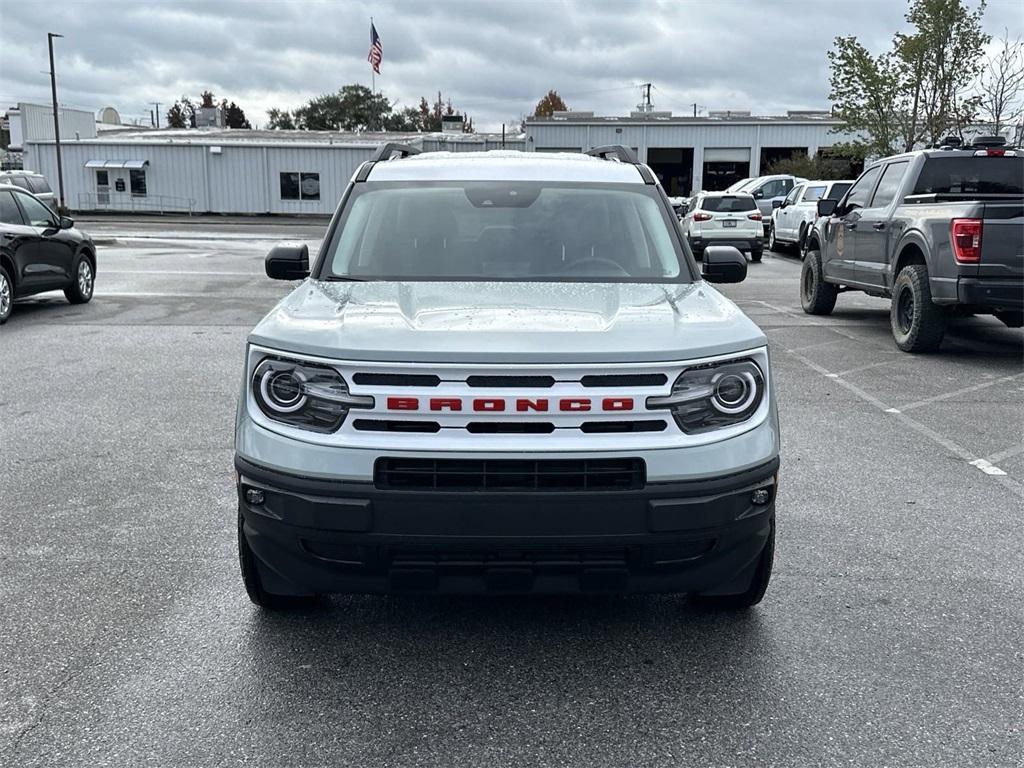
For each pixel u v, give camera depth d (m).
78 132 60.06
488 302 3.65
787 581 4.12
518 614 3.79
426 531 2.99
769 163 47.81
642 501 3.01
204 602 3.88
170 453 6.01
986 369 8.85
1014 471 5.74
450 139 53.25
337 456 3.01
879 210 10.62
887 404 7.44
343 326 3.26
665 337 3.18
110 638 3.56
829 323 11.84
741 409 3.17
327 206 51.25
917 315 9.38
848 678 3.31
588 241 4.37
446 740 2.93
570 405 2.99
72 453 6.00
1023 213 8.50
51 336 10.57
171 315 12.30
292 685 3.24
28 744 2.88
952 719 3.05
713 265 4.59
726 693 3.21
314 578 3.20
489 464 3.01
